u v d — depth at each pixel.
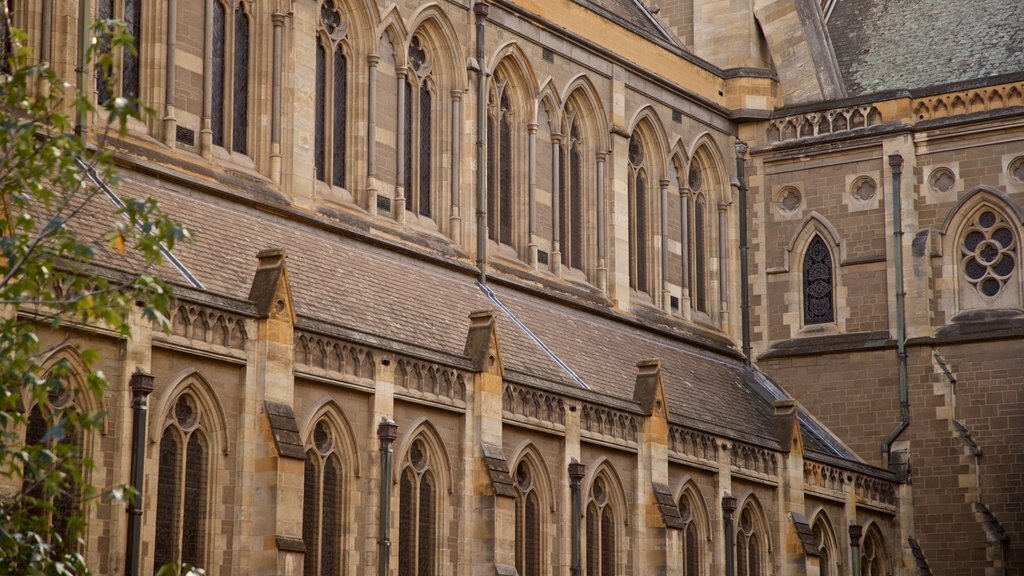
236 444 75.69
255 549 75.06
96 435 68.81
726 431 110.62
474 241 110.62
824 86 138.75
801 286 135.00
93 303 51.34
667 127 131.62
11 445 48.69
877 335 131.12
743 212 137.75
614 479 101.00
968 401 127.38
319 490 80.50
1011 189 129.12
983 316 128.62
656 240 130.00
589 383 106.00
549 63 120.50
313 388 80.00
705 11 142.75
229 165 94.44
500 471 89.06
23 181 50.56
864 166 134.00
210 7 94.06
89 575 49.41
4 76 56.53
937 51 141.62
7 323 48.22
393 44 107.38
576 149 123.88
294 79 98.50
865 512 124.62
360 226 101.75
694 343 129.38
